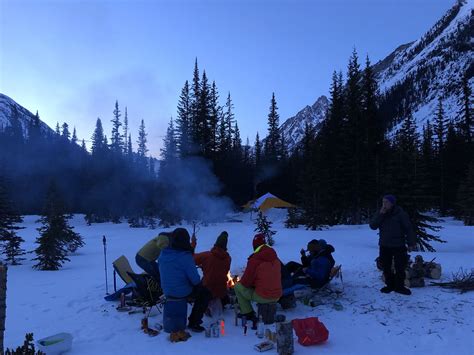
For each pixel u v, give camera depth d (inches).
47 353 180.4
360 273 333.7
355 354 178.2
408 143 1408.7
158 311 252.1
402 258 263.1
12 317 251.3
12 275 431.5
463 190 1318.9
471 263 370.3
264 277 217.2
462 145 1726.1
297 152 2222.0
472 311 224.7
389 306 241.8
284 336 175.3
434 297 252.2
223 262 242.1
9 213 604.7
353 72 1389.0
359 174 1186.6
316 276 267.7
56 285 360.5
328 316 232.4
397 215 264.4
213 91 1815.9
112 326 226.7
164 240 260.2
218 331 204.5
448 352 178.5
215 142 1715.1
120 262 306.3
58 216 618.5
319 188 1073.5
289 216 1112.2
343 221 1224.2
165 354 182.1
